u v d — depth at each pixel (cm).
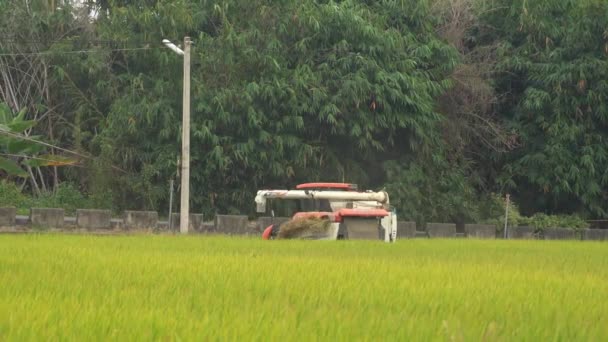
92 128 14338
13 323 2014
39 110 14125
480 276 3753
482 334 2042
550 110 15350
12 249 4925
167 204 13288
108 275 3350
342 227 8894
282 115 13438
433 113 14325
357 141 13962
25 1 14275
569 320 2352
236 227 11756
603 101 14962
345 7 14138
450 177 14962
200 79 13350
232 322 2097
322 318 2242
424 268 4150
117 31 13775
